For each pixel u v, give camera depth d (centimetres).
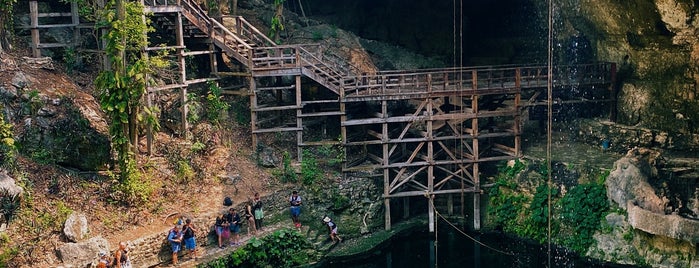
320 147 2731
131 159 2272
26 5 2612
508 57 3538
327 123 2883
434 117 2598
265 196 2497
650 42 2747
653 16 2620
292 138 2809
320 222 2555
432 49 3575
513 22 3516
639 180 2436
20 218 2020
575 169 2620
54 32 2588
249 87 2825
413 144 2881
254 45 2848
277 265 2386
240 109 2847
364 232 2627
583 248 2494
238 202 2439
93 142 2305
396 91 2616
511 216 2681
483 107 2845
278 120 2842
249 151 2677
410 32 3584
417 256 2603
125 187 2258
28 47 2542
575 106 3023
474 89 2612
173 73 2639
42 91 2320
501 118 3209
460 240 2703
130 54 2425
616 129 2833
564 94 2998
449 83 2614
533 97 2739
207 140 2608
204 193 2445
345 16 3597
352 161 2728
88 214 2159
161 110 2617
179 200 2373
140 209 2261
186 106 2605
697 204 2409
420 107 2591
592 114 3025
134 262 2117
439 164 2666
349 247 2534
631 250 2402
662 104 2764
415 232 2731
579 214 2523
